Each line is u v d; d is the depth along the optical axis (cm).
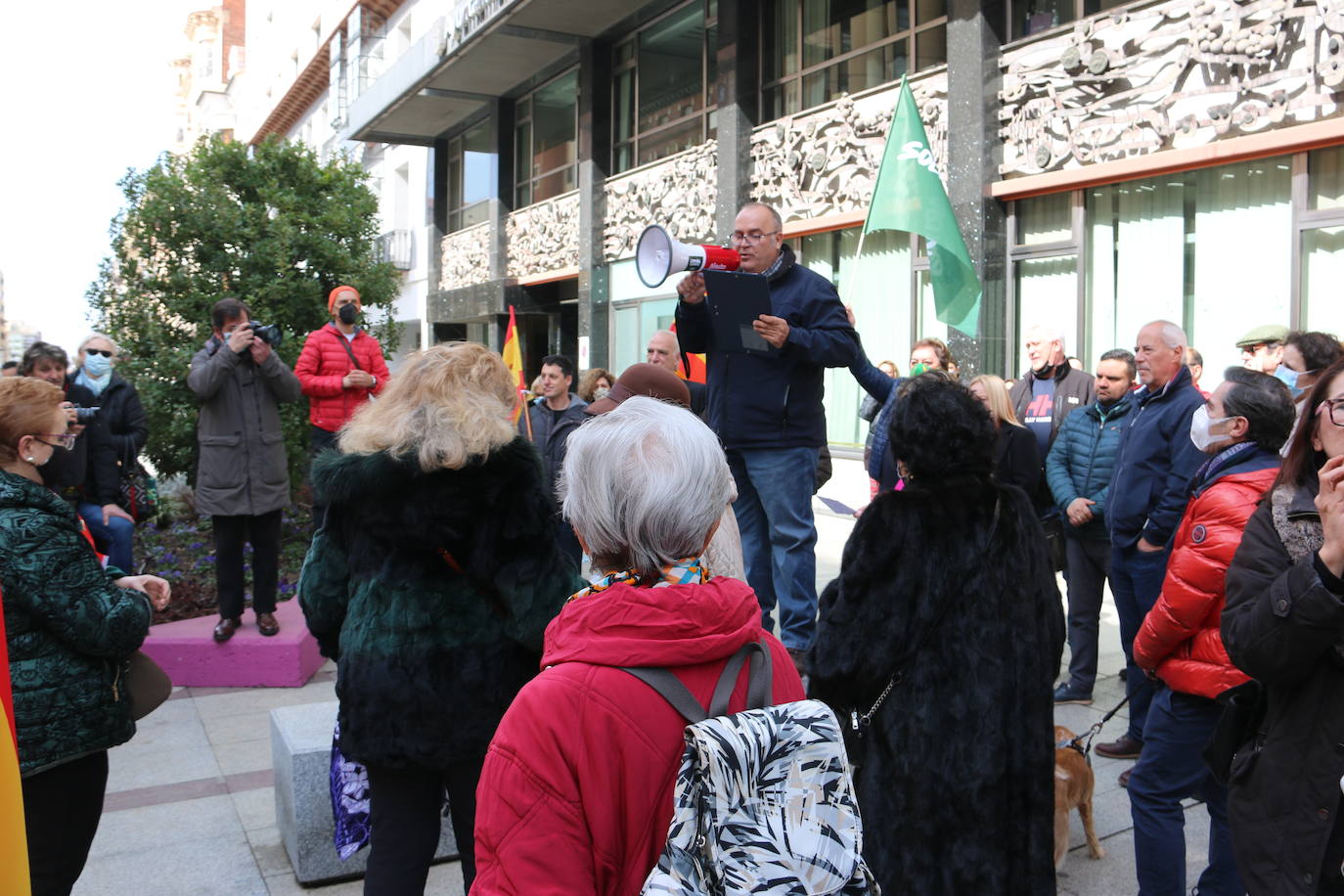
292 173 1137
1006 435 470
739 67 1380
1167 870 291
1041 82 974
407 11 2638
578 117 1850
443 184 2441
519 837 138
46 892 263
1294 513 209
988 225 1025
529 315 2223
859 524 246
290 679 580
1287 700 211
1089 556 516
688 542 152
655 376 356
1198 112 845
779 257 414
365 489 234
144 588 294
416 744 233
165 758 464
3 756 174
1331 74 748
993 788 229
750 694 149
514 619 234
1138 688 447
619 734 140
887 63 1202
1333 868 202
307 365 716
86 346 689
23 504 259
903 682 236
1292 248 805
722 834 130
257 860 362
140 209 1052
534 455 245
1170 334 445
